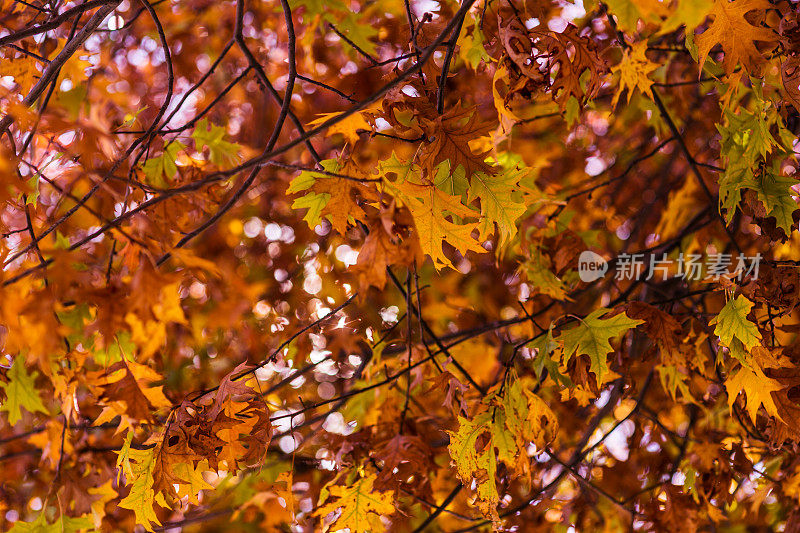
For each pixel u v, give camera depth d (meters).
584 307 3.64
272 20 4.49
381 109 1.85
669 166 3.67
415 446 2.48
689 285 3.10
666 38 2.94
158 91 4.58
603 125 4.24
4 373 2.65
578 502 3.30
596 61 1.77
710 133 3.55
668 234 3.61
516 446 2.17
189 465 2.06
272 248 4.51
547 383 2.60
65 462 2.90
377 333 2.98
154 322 1.49
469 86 3.26
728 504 2.92
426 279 4.14
